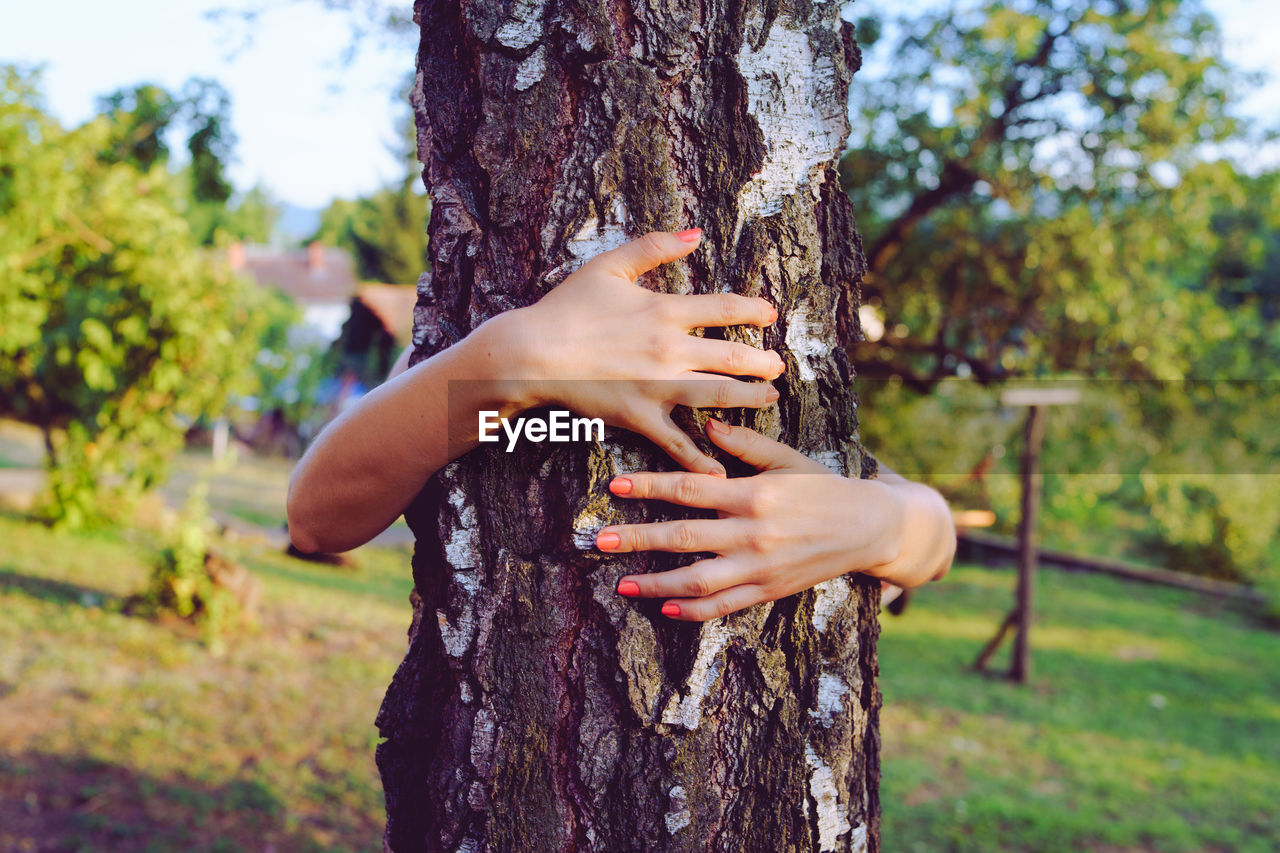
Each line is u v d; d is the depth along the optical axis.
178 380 7.12
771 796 0.99
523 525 0.96
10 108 6.00
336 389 14.31
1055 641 8.34
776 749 0.99
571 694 0.96
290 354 13.92
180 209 8.12
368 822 3.45
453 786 0.97
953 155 7.07
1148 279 7.27
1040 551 11.95
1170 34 7.00
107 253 6.75
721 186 0.97
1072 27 6.85
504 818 0.95
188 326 6.93
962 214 7.51
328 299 26.14
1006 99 7.21
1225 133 6.96
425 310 1.02
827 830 1.01
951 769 4.90
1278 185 7.20
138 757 3.75
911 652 7.67
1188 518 8.81
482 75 0.95
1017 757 5.20
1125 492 9.67
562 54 0.94
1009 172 7.18
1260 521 10.22
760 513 0.93
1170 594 10.62
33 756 3.64
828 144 1.01
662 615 0.96
